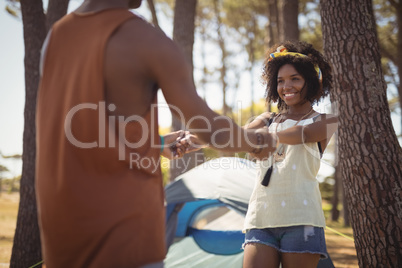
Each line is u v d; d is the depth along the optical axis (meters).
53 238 1.17
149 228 1.20
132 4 1.34
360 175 3.16
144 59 1.17
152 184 1.23
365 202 3.12
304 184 2.19
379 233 3.06
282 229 2.19
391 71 14.02
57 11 5.30
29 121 5.02
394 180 3.11
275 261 2.21
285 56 2.31
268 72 2.45
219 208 4.80
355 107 3.22
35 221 4.93
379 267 3.05
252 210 2.29
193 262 4.44
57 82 1.21
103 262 1.12
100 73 1.14
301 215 2.14
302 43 2.42
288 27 8.61
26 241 4.89
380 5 13.24
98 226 1.13
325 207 24.19
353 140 3.21
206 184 4.29
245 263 2.24
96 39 1.17
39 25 5.13
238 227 4.56
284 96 2.31
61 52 1.23
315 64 2.30
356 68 3.26
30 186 4.96
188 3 8.24
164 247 1.27
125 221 1.15
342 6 3.35
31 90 5.05
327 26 3.43
